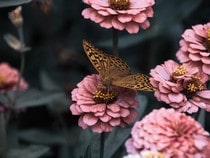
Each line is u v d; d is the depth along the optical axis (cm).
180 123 49
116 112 54
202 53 57
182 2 89
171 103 55
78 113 54
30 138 86
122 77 52
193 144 48
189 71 57
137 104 55
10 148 74
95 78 56
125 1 58
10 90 78
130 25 58
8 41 75
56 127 89
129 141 50
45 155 85
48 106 90
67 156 84
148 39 91
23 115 93
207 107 56
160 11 89
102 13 57
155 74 56
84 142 64
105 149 62
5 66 81
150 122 49
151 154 47
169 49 93
